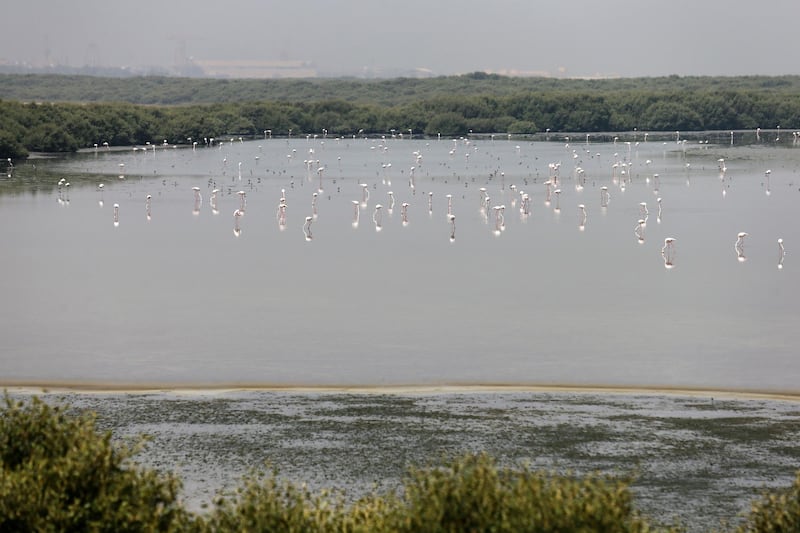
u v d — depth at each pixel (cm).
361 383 6188
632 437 5131
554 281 9944
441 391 5997
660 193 18425
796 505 3512
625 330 7700
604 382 6209
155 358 6831
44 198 17412
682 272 10462
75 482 3262
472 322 7994
